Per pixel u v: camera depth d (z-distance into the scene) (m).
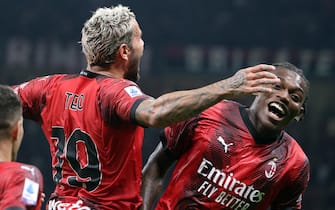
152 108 9.70
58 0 54.09
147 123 9.76
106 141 10.59
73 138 10.88
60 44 53.25
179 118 9.60
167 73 53.03
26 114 11.51
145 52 53.56
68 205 10.85
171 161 12.81
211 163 12.18
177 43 54.22
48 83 11.33
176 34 54.53
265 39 54.53
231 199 12.22
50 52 53.12
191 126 12.30
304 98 12.15
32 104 11.39
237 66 54.06
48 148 47.22
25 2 53.84
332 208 47.12
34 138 47.03
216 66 53.94
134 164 10.90
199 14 55.31
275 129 12.10
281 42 54.34
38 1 53.97
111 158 10.67
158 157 12.80
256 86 9.50
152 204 12.72
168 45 54.09
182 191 12.28
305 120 50.59
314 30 54.19
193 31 54.94
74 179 10.89
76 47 53.31
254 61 53.97
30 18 53.16
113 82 10.53
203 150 12.19
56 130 11.12
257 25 54.97
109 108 10.35
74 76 11.20
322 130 50.44
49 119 11.20
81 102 10.82
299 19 54.69
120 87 10.34
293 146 12.48
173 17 55.09
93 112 10.64
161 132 12.72
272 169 12.22
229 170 12.13
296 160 12.38
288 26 54.47
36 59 52.94
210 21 55.25
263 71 9.55
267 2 55.50
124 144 10.67
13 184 9.35
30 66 52.75
